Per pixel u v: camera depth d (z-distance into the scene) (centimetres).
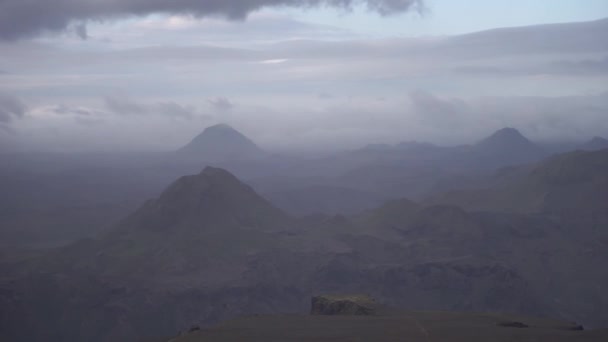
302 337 11662
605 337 11219
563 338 11294
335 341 11256
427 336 11550
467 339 11244
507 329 12256
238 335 12088
